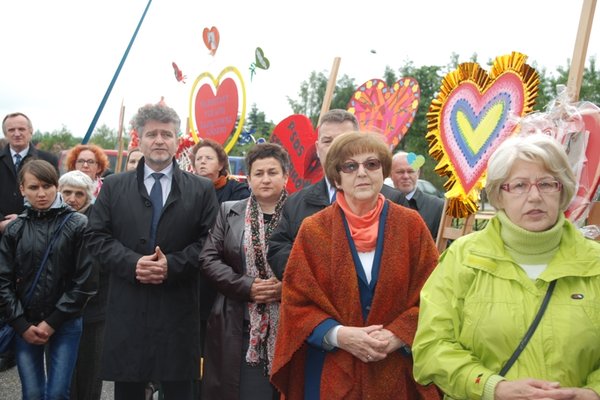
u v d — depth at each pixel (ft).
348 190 8.21
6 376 17.07
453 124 10.61
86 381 13.03
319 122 11.11
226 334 10.35
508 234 6.54
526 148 6.37
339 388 7.83
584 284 6.23
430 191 45.06
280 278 9.49
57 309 11.75
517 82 9.52
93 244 11.00
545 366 6.10
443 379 6.51
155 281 10.56
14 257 11.98
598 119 8.60
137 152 21.62
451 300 6.75
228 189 16.10
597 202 8.83
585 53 9.01
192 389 11.49
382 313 7.88
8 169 18.52
